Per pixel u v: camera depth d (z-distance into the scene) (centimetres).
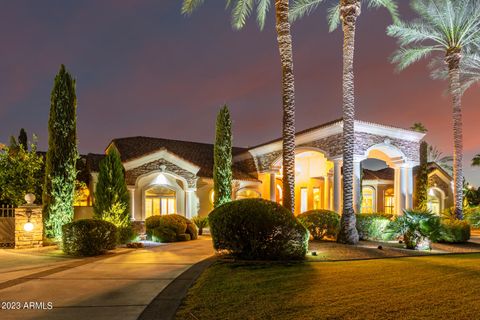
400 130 2625
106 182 1753
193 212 2619
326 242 1603
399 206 2708
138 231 2128
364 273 905
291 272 927
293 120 1684
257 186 3288
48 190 1722
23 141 2827
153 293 741
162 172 2530
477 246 1783
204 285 798
